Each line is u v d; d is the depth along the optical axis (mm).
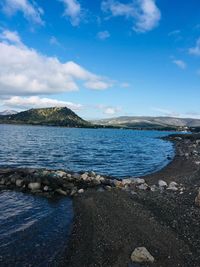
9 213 19484
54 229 16781
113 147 90375
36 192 25172
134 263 12469
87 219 17984
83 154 65062
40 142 97000
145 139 155125
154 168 47062
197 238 14820
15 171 32469
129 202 20703
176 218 17500
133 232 15484
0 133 143625
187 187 27641
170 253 13305
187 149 83062
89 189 26312
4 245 14516
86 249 14039
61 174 30797
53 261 13109
